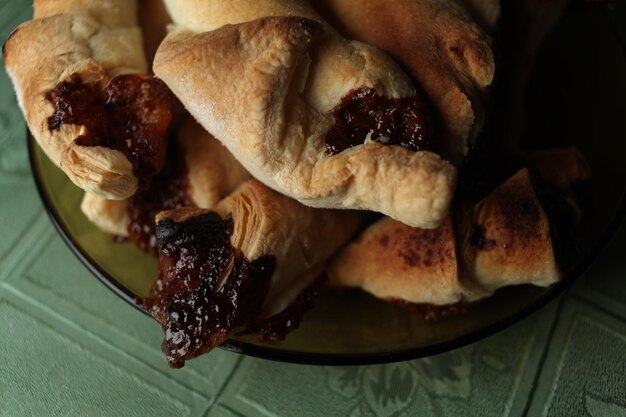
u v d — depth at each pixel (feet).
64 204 1.29
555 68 1.36
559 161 1.23
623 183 1.23
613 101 1.30
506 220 1.15
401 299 1.19
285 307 1.17
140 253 1.27
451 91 1.13
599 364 1.19
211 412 1.21
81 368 1.26
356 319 1.20
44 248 1.37
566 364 1.19
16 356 1.28
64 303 1.32
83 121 1.16
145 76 1.20
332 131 1.10
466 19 1.19
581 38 1.36
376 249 1.19
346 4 1.19
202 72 1.10
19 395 1.24
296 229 1.15
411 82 1.13
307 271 1.19
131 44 1.22
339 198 1.08
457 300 1.16
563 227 1.16
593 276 1.25
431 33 1.16
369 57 1.11
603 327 1.21
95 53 1.20
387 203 1.05
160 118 1.18
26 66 1.21
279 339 1.17
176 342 1.12
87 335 1.29
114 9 1.24
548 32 1.34
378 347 1.15
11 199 1.42
